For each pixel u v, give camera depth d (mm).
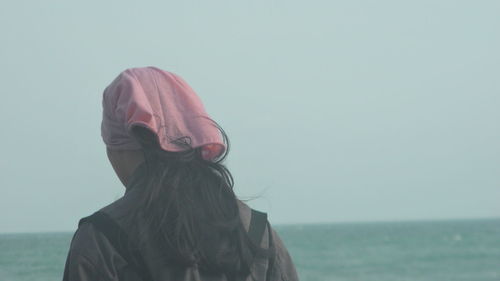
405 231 123625
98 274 1717
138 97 1852
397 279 38719
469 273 40500
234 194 1900
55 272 39562
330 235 106625
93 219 1786
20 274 38750
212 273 1784
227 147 1938
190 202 1781
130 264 1735
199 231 1769
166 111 1883
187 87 1958
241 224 1861
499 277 36906
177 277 1739
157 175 1804
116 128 1901
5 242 89500
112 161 1955
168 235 1740
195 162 1854
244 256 1833
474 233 104375
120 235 1754
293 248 69375
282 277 1936
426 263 48875
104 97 1947
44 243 84625
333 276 41656
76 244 1763
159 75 1943
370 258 54938
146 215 1759
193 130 1880
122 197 1840
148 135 1837
